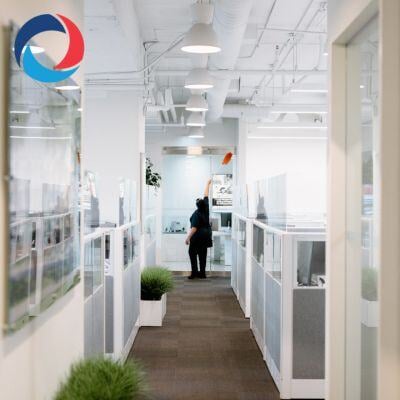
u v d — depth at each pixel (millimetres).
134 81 7145
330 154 3250
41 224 2307
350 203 3129
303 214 4750
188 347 5785
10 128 1963
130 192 5883
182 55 8102
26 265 2121
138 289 6379
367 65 2818
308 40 7344
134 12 6094
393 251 2330
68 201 2793
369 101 2775
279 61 8461
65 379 2693
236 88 9898
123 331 5000
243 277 7703
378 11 2609
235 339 6125
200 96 7379
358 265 2965
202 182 12438
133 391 2557
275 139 12523
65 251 2725
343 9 2967
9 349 2037
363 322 2865
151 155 12352
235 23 5090
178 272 11500
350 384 3115
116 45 5762
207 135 12352
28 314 2150
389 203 2324
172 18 6496
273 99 10023
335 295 3246
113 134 7590
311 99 10461
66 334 2910
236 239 8953
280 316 4426
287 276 4336
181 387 4578
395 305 2332
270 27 6789
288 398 4324
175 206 12461
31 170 2184
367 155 2799
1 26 1961
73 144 2926
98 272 4008
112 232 4812
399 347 2340
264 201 5938
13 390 2080
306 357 4328
